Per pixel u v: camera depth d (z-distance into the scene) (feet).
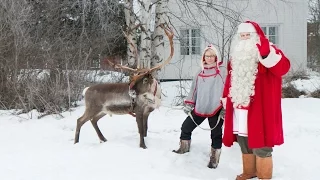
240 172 17.89
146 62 36.94
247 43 15.78
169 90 44.29
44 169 17.46
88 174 16.75
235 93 15.80
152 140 21.74
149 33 37.19
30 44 35.40
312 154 19.77
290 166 18.21
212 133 18.37
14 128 26.61
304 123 25.63
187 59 53.42
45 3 40.60
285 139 22.18
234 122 16.30
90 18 40.32
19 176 16.63
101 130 24.90
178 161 18.61
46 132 25.36
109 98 21.02
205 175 17.47
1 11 34.35
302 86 44.19
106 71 40.73
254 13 54.49
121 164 17.99
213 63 18.49
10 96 34.68
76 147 20.93
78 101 36.76
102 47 40.63
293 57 58.08
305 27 58.39
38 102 32.73
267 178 16.03
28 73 34.65
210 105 18.31
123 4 38.91
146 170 17.25
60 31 40.27
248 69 15.56
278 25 57.57
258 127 15.38
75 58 38.14
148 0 37.04
